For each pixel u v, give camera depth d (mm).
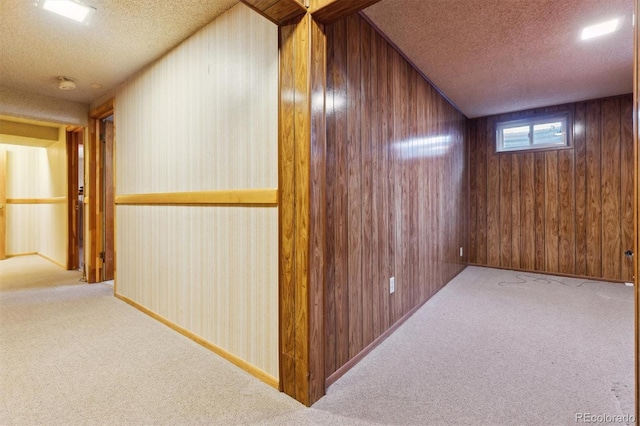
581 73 3051
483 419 1443
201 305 2199
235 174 1934
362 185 2043
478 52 2600
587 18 2121
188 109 2281
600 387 1676
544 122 4211
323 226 1598
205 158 2148
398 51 2520
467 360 1979
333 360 1772
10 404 1530
